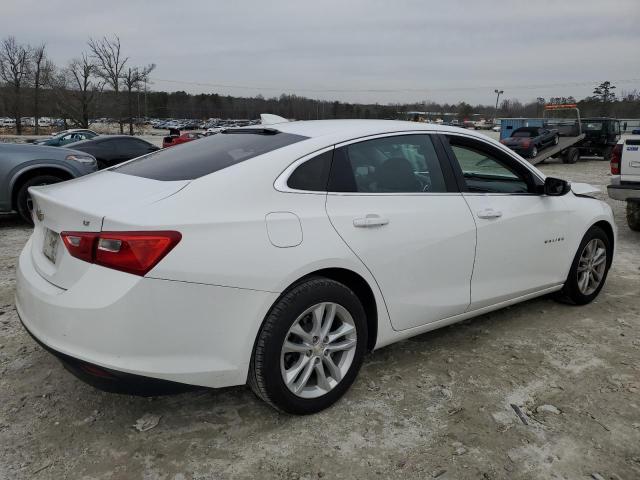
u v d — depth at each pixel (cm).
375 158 305
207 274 231
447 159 337
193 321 231
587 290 444
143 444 252
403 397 296
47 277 248
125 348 222
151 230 223
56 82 5334
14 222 779
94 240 226
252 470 236
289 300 254
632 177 687
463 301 338
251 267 241
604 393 305
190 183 251
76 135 2644
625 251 643
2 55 5325
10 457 240
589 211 427
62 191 276
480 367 333
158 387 232
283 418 274
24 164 708
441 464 242
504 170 375
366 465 240
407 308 308
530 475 236
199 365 237
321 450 250
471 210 337
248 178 257
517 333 385
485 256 345
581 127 2355
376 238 286
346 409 283
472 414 281
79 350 225
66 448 247
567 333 387
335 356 289
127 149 1326
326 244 265
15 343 353
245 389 303
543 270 395
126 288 219
